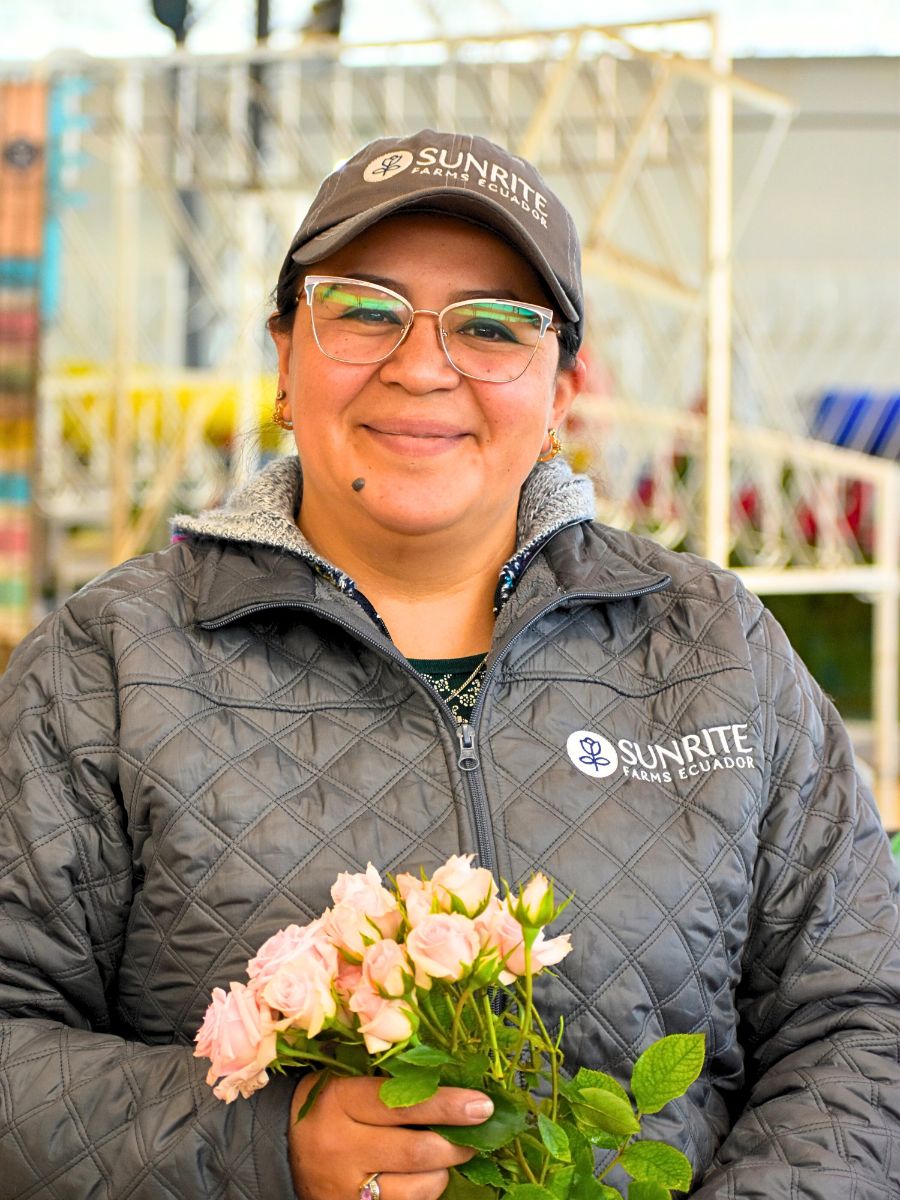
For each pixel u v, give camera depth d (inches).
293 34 208.1
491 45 154.4
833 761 58.3
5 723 52.4
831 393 247.0
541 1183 42.0
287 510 57.2
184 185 179.9
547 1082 49.6
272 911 49.6
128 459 168.7
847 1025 54.2
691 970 52.3
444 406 52.4
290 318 58.8
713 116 146.5
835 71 272.8
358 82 193.5
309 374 53.7
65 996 51.9
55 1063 48.4
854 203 275.3
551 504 59.0
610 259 145.1
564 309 54.5
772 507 199.2
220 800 50.4
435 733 52.7
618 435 197.8
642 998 51.1
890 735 196.1
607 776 53.5
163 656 52.4
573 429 71.7
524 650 55.3
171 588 55.1
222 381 188.4
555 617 56.8
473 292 52.9
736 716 55.2
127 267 174.1
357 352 52.5
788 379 261.7
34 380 142.6
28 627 143.6
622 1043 50.8
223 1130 45.7
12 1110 47.5
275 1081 46.3
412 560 55.7
